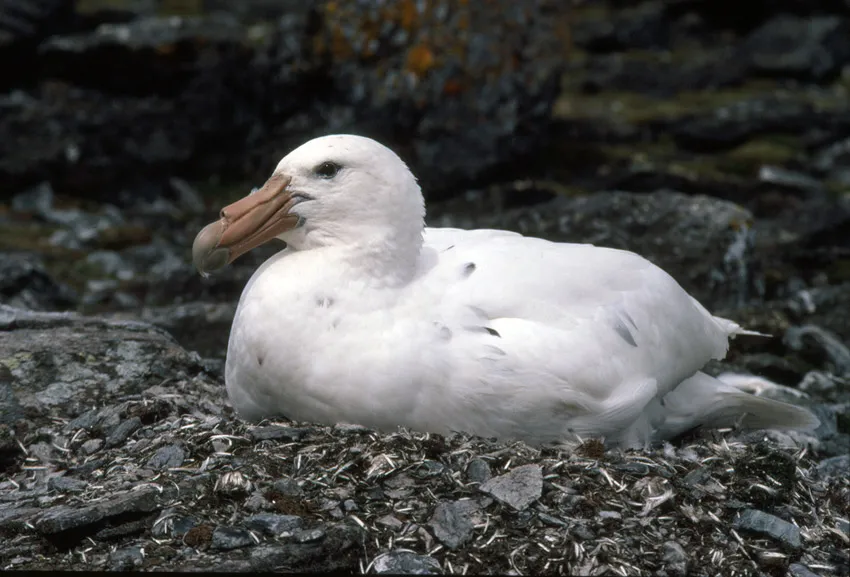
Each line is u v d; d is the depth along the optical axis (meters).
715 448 9.66
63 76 21.86
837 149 23.16
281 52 21.92
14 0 22.31
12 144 20.25
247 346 9.20
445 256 9.55
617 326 9.50
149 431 9.51
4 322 11.44
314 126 21.58
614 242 15.80
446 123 20.55
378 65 20.88
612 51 29.12
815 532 8.91
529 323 9.18
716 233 15.66
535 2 21.16
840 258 18.72
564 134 23.05
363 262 9.16
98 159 20.38
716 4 30.42
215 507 8.32
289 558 7.75
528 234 16.12
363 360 8.94
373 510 8.32
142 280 17.16
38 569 7.81
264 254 17.66
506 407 9.02
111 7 26.97
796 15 29.53
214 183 21.30
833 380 13.51
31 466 9.41
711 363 13.73
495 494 8.37
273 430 9.02
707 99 25.83
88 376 10.54
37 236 18.69
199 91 21.33
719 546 8.47
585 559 8.08
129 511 8.16
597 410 9.21
